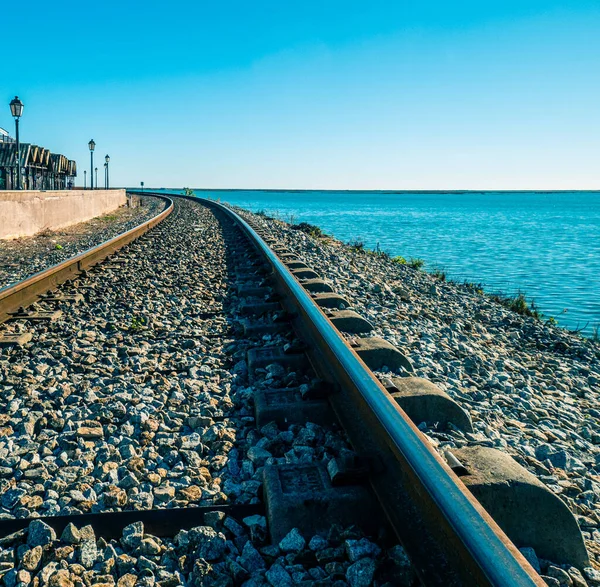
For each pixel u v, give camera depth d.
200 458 3.08
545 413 4.16
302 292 5.52
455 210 126.38
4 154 32.88
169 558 2.24
